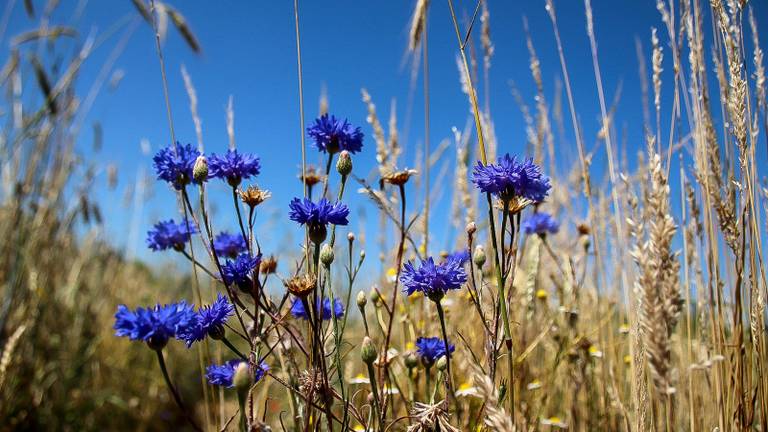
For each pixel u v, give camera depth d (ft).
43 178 2.55
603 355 1.60
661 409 1.29
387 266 1.95
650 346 0.88
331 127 1.28
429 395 1.29
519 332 1.73
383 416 1.15
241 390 0.87
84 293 2.98
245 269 1.16
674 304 0.90
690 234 1.39
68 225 2.72
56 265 2.76
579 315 1.83
